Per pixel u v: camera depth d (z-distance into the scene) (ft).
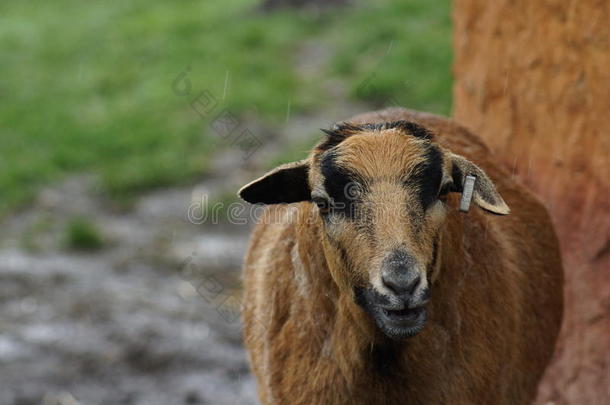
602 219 29.89
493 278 24.26
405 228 19.86
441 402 23.09
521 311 25.71
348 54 82.28
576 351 30.94
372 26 86.69
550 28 30.78
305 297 23.22
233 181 63.98
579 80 30.12
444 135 27.17
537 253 27.45
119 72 86.48
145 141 71.46
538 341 27.09
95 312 47.47
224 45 88.94
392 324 19.67
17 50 96.32
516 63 32.24
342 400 22.94
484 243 24.31
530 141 32.17
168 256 54.75
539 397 32.07
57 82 86.33
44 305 48.37
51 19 107.24
